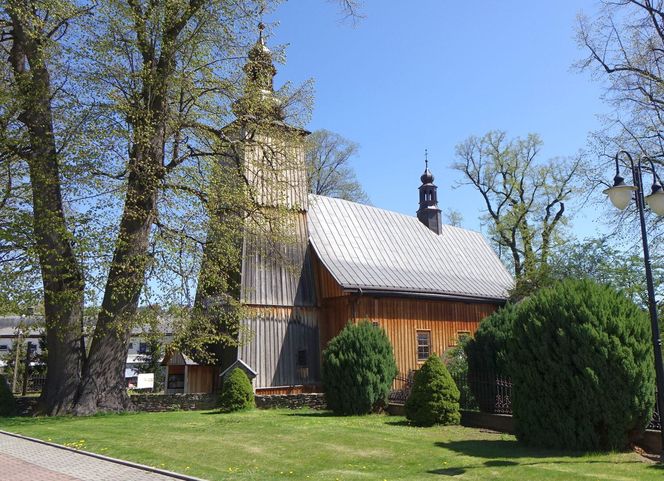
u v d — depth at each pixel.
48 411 17.62
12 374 36.56
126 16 17.83
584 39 23.98
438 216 33.97
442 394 15.09
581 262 23.56
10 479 8.55
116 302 18.08
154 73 18.19
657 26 22.88
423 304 26.86
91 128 17.08
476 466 9.43
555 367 10.90
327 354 18.64
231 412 18.80
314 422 15.70
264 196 23.36
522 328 11.70
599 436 10.45
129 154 18.47
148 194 18.31
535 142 41.97
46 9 17.33
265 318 22.55
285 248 24.06
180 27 18.89
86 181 16.83
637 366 10.35
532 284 27.03
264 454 10.72
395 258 28.33
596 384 10.30
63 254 17.78
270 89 22.06
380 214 30.62
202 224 18.92
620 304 11.05
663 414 9.41
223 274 20.11
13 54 18.67
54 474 8.85
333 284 23.89
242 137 21.36
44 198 17.47
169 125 18.89
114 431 13.69
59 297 17.20
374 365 18.14
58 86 18.23
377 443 11.95
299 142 21.80
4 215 17.94
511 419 13.98
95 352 18.17
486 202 44.16
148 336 18.48
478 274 32.88
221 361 22.62
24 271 17.12
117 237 17.14
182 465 9.59
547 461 9.70
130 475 8.76
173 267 18.25
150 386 38.03
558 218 40.53
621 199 9.80
